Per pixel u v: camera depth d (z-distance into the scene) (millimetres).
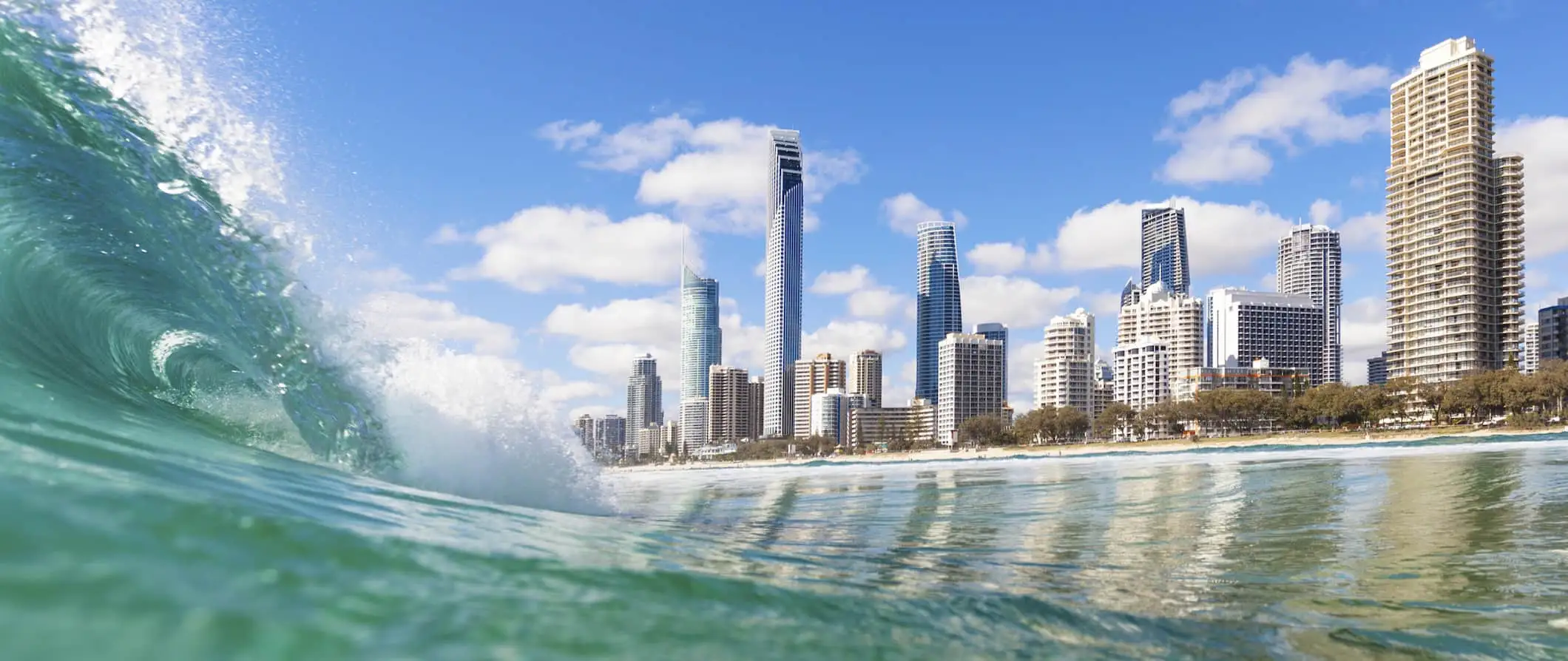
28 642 2100
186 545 3111
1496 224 160875
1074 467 36562
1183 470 26516
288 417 8758
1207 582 6812
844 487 20844
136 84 9227
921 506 13898
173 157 9344
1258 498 14305
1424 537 9344
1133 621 5164
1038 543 9258
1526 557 7984
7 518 2816
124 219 8781
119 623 2322
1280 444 92688
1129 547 8898
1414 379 126875
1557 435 80062
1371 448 64812
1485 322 158750
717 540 7883
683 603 4043
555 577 4105
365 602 3043
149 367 8727
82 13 8953
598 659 2990
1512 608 5879
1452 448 52438
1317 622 5398
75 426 5324
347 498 5730
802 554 7477
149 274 8992
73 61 8766
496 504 8188
